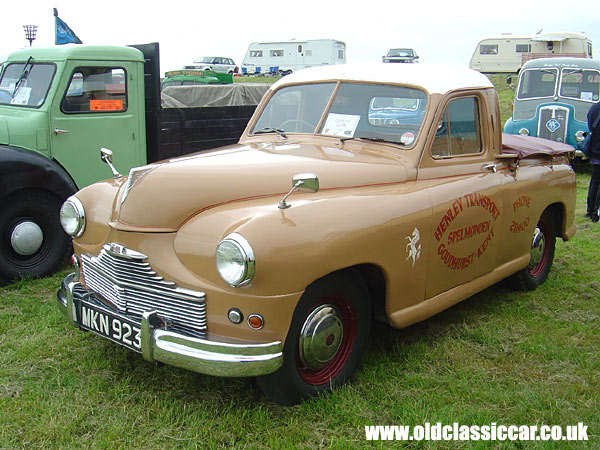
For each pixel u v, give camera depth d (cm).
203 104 1030
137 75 616
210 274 280
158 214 295
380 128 385
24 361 353
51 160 544
